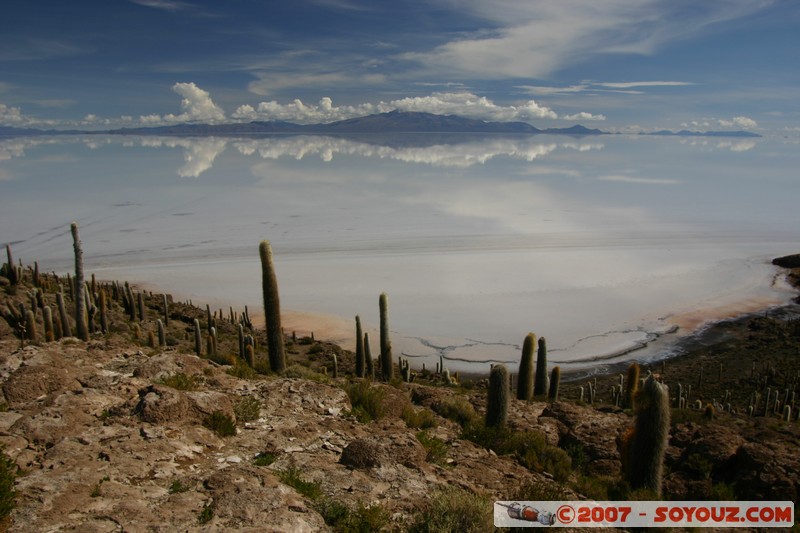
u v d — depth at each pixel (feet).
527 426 56.80
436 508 26.37
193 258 431.43
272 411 40.88
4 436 29.25
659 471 41.98
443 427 50.98
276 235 561.02
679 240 525.34
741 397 161.68
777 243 508.12
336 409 44.01
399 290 325.42
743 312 274.57
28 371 38.04
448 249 477.77
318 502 27.22
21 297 130.52
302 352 168.66
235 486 26.71
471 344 229.86
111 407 34.83
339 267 395.96
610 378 191.21
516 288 330.13
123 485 25.73
